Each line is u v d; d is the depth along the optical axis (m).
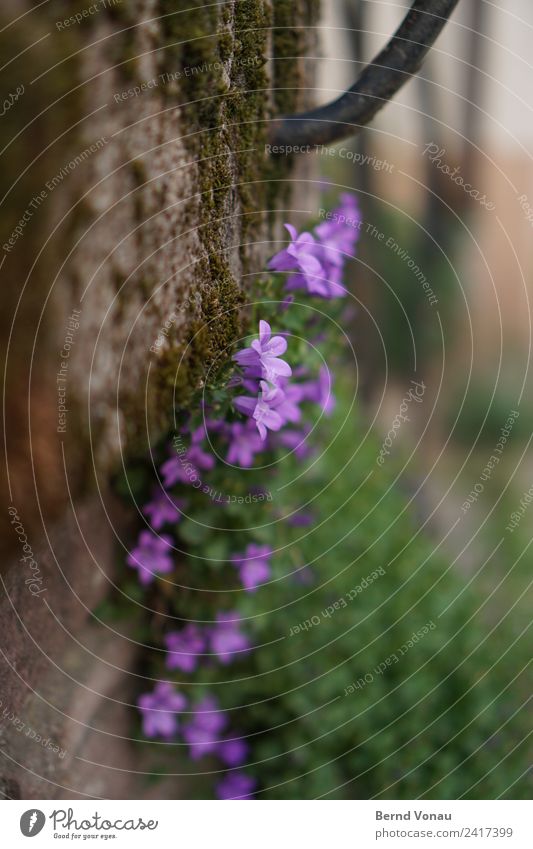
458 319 1.73
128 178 0.56
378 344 1.36
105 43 0.54
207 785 0.75
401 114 1.56
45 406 0.54
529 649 0.83
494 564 0.97
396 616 0.81
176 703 0.72
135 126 0.56
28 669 0.64
